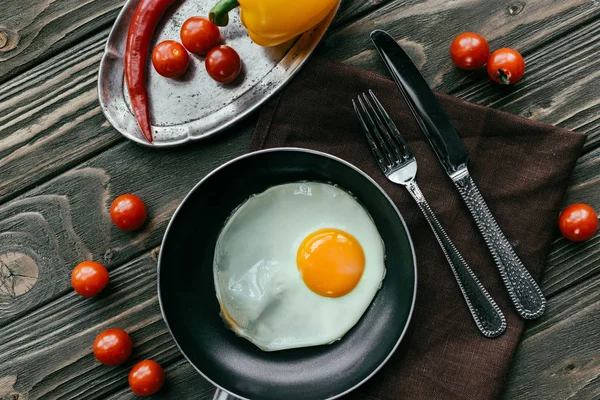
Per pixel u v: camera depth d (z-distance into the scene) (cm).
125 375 64
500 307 61
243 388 60
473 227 62
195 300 61
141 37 63
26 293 65
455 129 62
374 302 61
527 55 63
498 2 63
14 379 65
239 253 61
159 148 65
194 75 64
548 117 63
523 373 62
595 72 63
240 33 64
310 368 61
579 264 62
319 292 61
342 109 63
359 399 62
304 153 58
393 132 62
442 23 64
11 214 65
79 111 65
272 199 61
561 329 62
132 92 63
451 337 62
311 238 61
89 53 66
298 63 63
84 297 65
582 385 62
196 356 60
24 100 66
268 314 61
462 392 61
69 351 65
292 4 59
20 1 66
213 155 65
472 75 63
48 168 65
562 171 61
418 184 62
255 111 63
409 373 62
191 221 60
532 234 61
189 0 64
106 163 65
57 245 65
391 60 62
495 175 62
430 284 62
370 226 61
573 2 63
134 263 65
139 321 64
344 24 64
